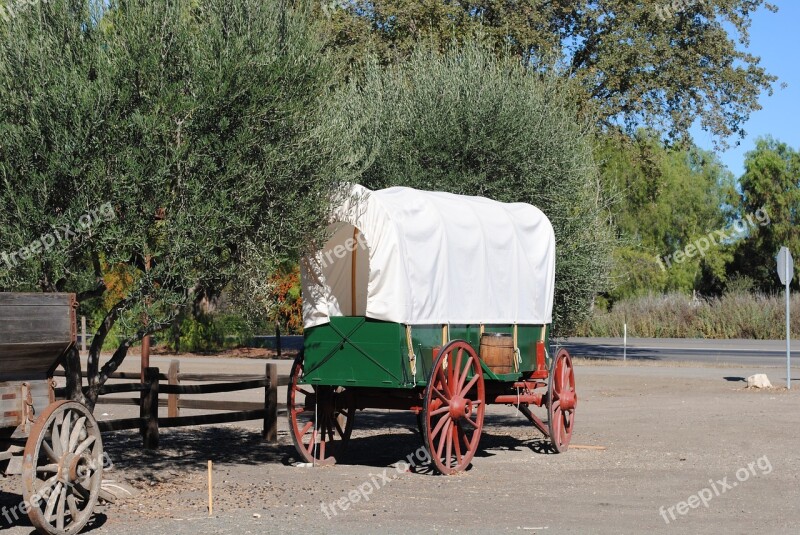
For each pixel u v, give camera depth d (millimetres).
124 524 8984
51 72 9297
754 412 18234
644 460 13016
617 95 31797
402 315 11367
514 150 15570
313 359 12008
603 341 43781
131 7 9867
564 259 16438
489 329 13180
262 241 10188
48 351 8594
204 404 16281
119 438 15680
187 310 10922
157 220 9773
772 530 8625
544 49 28266
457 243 12500
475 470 12273
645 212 55688
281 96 10070
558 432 13969
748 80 32938
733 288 63719
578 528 8680
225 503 10031
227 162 9805
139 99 9727
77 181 9195
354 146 13844
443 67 16328
